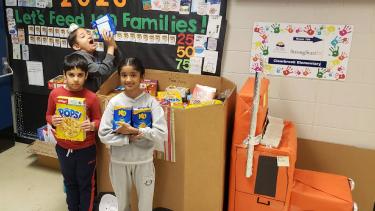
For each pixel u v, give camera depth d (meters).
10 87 3.28
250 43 2.44
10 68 3.17
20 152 3.28
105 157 2.26
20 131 3.43
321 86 2.37
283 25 2.33
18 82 3.24
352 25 2.21
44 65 3.07
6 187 2.71
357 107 2.34
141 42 2.66
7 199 2.56
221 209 2.21
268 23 2.36
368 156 2.38
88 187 2.20
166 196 2.17
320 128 2.46
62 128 2.00
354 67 2.28
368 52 2.23
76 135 1.98
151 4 2.56
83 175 2.15
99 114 2.13
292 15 2.30
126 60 1.88
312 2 2.24
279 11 2.32
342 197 2.02
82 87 2.12
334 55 2.29
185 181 2.08
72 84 2.02
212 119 2.00
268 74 2.45
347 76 2.30
